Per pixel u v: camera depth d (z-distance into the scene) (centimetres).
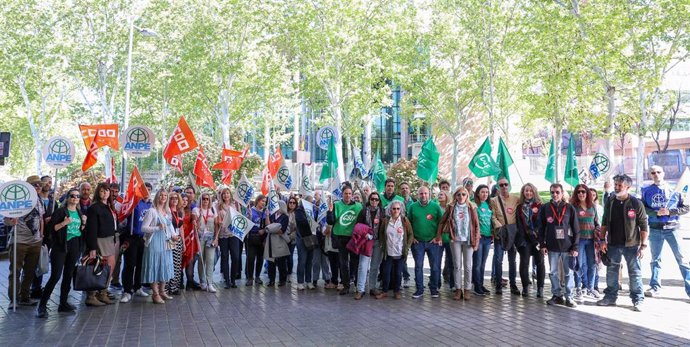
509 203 1009
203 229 1114
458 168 4506
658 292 964
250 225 1136
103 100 3600
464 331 754
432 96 3061
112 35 3478
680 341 688
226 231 1139
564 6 2191
